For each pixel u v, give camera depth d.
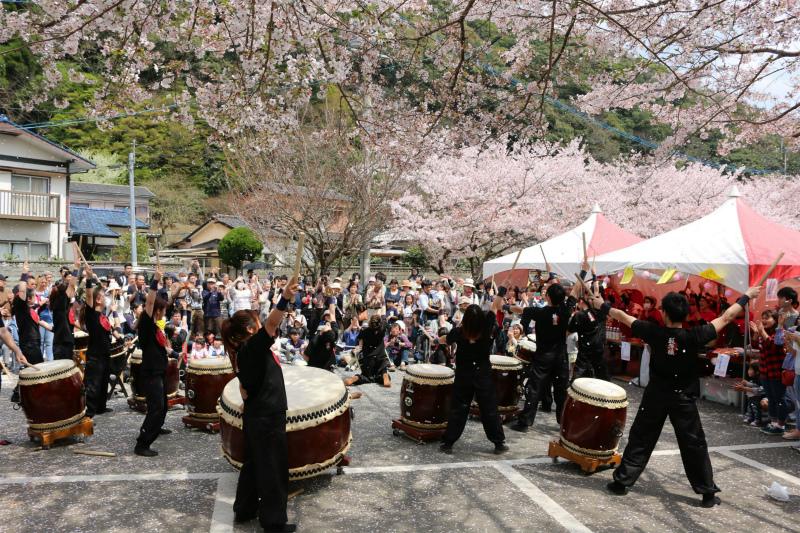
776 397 6.76
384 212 18.88
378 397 8.70
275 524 4.00
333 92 18.08
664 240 9.42
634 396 9.03
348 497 4.75
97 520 4.27
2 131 23.78
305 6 7.14
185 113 8.70
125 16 7.25
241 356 3.99
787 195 22.61
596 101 10.41
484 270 13.27
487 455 5.92
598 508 4.61
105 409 7.51
